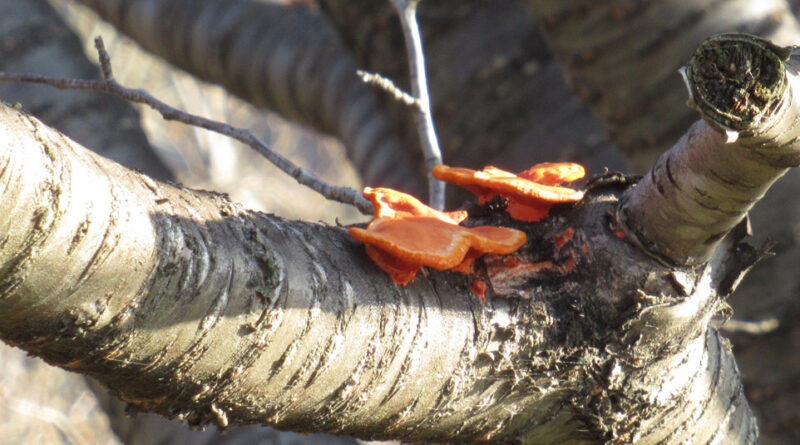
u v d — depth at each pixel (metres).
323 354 3.46
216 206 3.45
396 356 3.47
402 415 3.49
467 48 4.50
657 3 3.74
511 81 4.44
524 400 3.50
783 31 3.75
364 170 5.78
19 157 3.39
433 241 3.48
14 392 11.00
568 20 3.77
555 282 3.50
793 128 3.41
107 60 3.55
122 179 3.43
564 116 4.36
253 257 3.45
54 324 3.41
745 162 3.43
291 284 3.45
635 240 3.48
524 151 4.37
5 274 3.40
